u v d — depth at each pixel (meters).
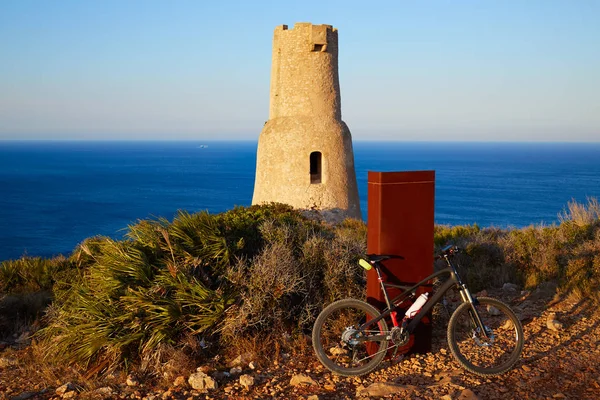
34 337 6.62
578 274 7.86
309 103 17.97
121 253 6.75
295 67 17.98
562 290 7.60
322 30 17.62
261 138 18.58
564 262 8.53
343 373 5.28
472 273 8.45
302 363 5.65
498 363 5.43
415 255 5.77
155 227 7.22
